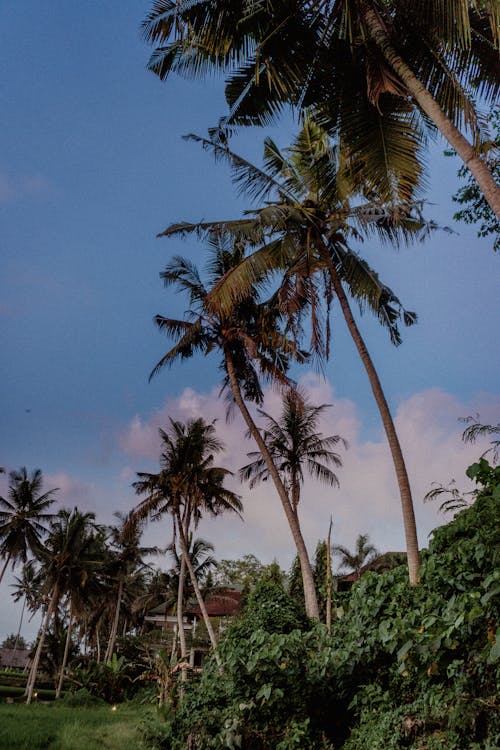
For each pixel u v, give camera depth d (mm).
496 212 5941
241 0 8156
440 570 6262
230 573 52250
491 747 5059
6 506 50438
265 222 13062
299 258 14703
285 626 15648
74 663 53156
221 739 8039
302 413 27250
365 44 7766
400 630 6082
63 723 19203
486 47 7688
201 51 8789
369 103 8391
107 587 57500
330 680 8320
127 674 37219
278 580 39031
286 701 8070
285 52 8258
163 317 24438
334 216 14273
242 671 8211
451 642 5102
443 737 5945
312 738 8039
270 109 9078
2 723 17828
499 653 4102
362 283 14695
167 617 53219
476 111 7531
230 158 14367
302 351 22828
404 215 9211
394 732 6773
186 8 8289
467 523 6473
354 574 33781
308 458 28453
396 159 8102
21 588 73875
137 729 15227
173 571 44219
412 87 6996
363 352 12930
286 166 15234
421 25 7566
